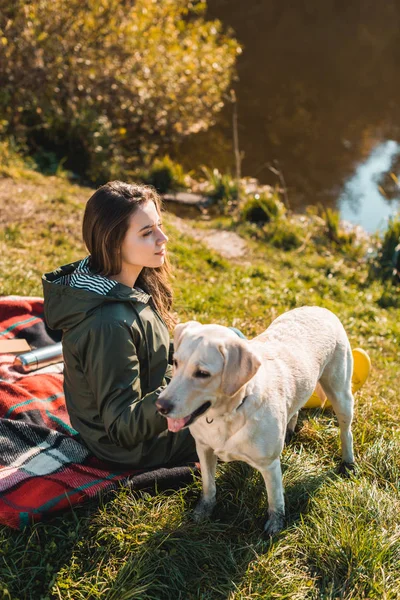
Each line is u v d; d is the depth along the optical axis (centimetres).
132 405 314
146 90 1260
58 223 784
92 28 1174
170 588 294
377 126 1681
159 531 316
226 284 711
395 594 297
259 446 294
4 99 1101
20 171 977
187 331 277
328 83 1961
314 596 296
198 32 1506
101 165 1141
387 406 458
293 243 1013
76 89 1206
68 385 345
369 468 381
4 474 330
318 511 341
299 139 1534
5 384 402
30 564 302
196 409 273
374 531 321
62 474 335
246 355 268
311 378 328
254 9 2567
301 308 365
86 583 292
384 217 1216
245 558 309
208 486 329
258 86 1850
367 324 707
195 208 1123
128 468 350
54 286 322
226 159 1365
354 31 2545
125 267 336
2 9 1100
